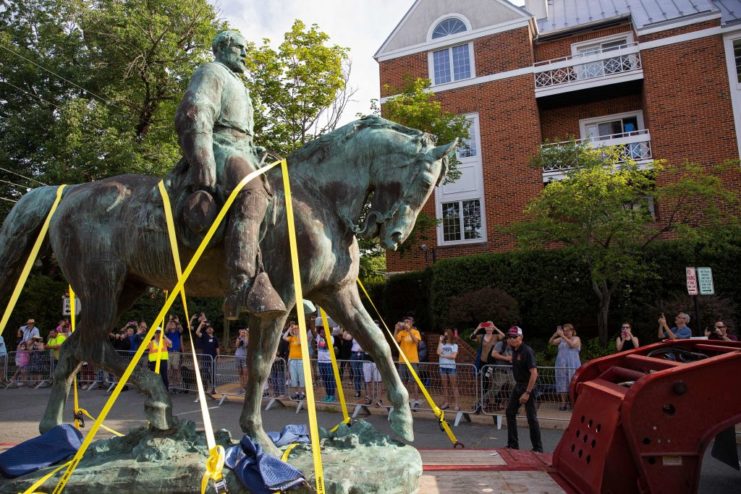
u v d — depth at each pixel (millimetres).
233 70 3650
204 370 10812
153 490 2812
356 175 3463
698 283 10062
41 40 17422
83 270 3422
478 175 18609
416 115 14930
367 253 16781
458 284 15008
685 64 16703
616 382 4055
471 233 18641
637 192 12406
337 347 11141
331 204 3455
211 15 18016
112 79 17281
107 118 15719
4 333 17375
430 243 18906
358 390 9633
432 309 15211
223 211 2980
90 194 3529
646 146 16953
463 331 13531
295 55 15359
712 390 3053
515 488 3234
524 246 12812
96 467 2957
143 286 3953
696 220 14562
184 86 16906
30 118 15914
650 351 4348
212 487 2766
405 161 3348
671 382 3051
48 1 17656
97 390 12000
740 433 7145
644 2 19688
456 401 8672
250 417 3291
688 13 17078
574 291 14195
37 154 15547
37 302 17594
